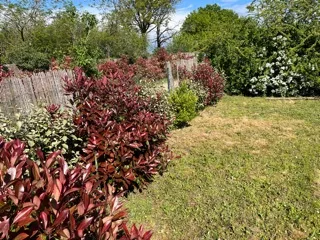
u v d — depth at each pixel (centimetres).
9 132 318
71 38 2114
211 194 371
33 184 132
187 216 327
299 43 1022
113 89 406
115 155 344
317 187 377
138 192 380
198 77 934
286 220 311
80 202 146
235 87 1145
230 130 654
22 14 2075
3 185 125
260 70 1070
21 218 117
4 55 1819
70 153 351
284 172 425
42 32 2092
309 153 490
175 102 697
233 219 318
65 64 1159
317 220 308
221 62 1173
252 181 401
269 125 674
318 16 1013
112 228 158
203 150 533
